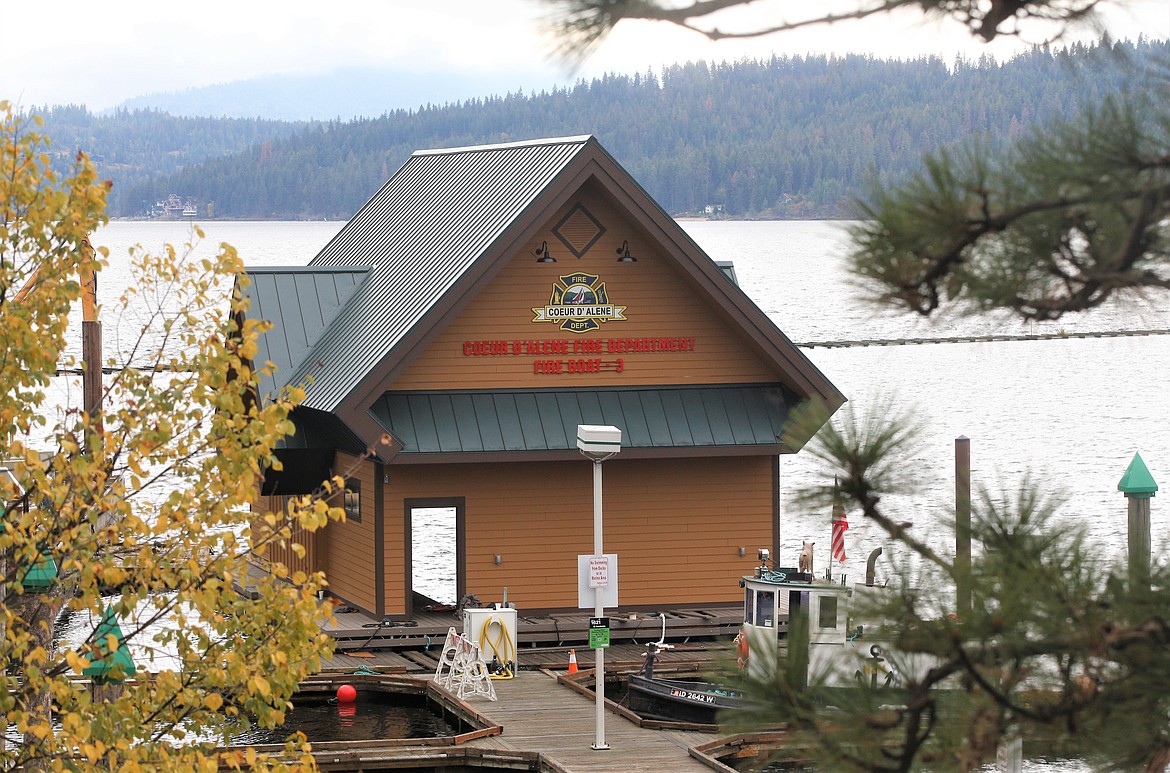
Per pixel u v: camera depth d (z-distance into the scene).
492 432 32.00
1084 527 6.77
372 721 27.52
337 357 32.75
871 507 7.00
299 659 14.62
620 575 33.50
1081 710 6.57
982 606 6.52
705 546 34.00
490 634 29.20
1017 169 6.17
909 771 6.71
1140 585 6.46
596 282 33.19
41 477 13.80
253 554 14.88
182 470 14.59
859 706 6.76
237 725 14.92
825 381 33.25
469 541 32.75
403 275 34.03
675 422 33.03
